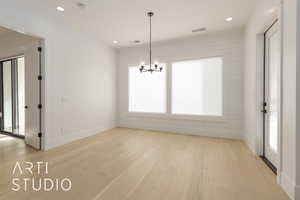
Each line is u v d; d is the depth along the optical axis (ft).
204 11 10.50
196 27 12.98
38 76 11.25
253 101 10.44
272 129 8.87
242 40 13.34
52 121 11.70
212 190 6.44
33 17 10.26
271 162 8.90
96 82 15.76
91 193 6.25
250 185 6.79
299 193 5.51
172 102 16.28
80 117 14.05
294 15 5.53
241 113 13.62
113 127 18.38
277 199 5.86
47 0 9.10
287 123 6.10
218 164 8.89
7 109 15.85
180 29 13.34
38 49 11.17
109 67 17.53
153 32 13.96
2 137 14.52
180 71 15.90
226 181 7.13
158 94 17.02
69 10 10.27
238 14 10.93
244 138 13.20
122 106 18.66
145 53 17.34
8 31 12.73
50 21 11.34
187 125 15.69
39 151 10.89
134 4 9.63
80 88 13.99
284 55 6.31
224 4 9.68
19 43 12.64
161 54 16.55
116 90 18.80
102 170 8.18
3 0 8.77
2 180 7.19
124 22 12.01
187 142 13.01
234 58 13.70
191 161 9.32
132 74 18.24
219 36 14.14
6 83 15.78
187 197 6.00
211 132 14.73
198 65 15.23
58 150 11.11
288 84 6.00
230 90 13.92
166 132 16.33
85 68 14.44
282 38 6.46
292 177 5.75
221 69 14.35
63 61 12.39
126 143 12.76
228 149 11.34
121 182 7.06
